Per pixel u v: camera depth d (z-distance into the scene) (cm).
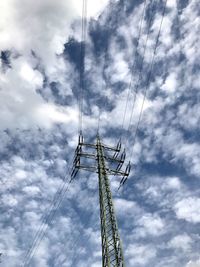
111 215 3994
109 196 4253
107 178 4569
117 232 3809
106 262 3603
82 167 4944
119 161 5022
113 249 3656
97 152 5019
